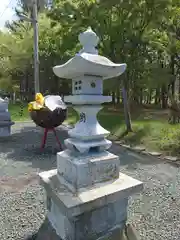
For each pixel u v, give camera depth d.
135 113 11.55
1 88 16.80
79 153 1.76
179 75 13.62
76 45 6.73
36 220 2.34
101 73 1.68
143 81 8.03
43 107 4.66
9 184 3.21
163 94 14.39
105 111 12.56
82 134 1.72
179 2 5.54
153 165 4.07
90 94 1.73
